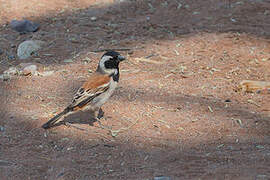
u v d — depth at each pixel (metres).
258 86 13.05
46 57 15.31
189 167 9.20
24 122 11.06
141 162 9.45
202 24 17.50
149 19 18.03
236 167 9.16
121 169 9.18
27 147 10.08
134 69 14.31
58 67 14.55
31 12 18.80
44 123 11.02
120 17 18.31
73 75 13.91
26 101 12.15
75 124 11.15
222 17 18.03
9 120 11.16
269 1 19.45
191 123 11.15
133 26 17.47
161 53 15.36
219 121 11.26
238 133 10.75
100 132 10.77
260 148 10.07
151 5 19.28
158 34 16.80
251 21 17.75
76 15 18.56
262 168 9.10
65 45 16.12
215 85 13.31
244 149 10.02
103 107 11.89
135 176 8.86
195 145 10.19
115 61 10.53
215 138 10.52
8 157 9.65
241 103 12.26
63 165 9.34
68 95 12.54
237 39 16.27
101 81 10.45
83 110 10.53
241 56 15.14
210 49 15.61
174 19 17.97
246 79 13.71
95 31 17.17
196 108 11.87
